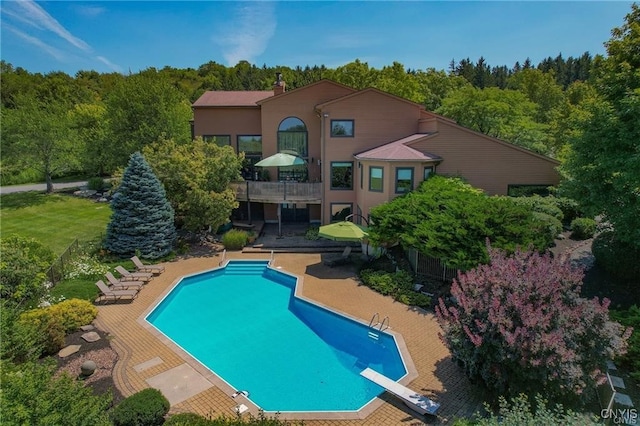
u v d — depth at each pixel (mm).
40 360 11195
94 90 80750
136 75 36594
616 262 14789
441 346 12344
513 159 22094
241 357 12414
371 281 17531
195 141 24609
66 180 45875
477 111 34281
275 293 17812
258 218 29766
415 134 24906
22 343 9234
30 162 35438
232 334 13953
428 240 15453
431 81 51250
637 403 9031
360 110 24875
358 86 43688
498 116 34188
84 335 12781
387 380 10203
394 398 9828
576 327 8391
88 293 15383
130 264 19359
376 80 43469
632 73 13523
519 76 53219
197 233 24859
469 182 22359
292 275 19094
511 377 8773
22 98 40375
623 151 13555
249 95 31391
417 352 11992
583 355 8445
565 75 84625
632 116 13227
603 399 8805
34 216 29141
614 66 14203
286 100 27250
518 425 6941
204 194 22000
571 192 15547
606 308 8602
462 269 14555
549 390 8461
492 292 9008
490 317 8500
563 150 23641
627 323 11312
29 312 12289
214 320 15086
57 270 16703
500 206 15656
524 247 13633
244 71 89750
